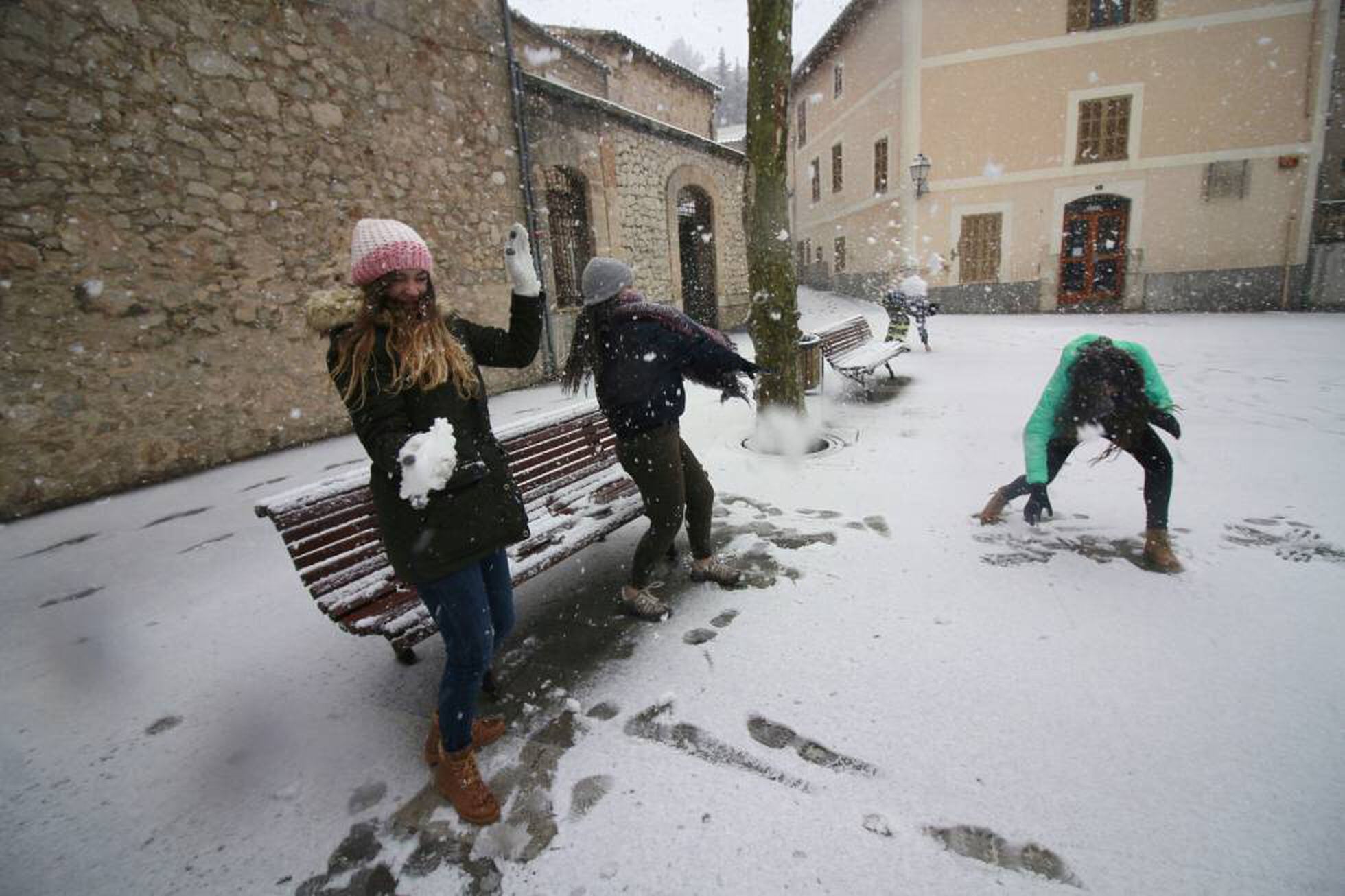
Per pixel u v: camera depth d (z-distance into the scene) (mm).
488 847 1545
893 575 2762
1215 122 14328
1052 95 15062
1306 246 14273
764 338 4586
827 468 4285
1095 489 3648
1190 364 7441
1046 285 15977
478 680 1637
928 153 16125
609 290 2361
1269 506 3262
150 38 5059
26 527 4371
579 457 3346
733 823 1557
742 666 2197
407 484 1231
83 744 2053
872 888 1358
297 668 2416
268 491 4828
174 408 5414
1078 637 2227
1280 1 13469
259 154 5824
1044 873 1373
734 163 14375
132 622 2869
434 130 7488
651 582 2896
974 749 1741
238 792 1792
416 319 1500
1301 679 1939
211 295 5602
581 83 14211
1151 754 1684
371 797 1745
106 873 1542
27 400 4633
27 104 4508
